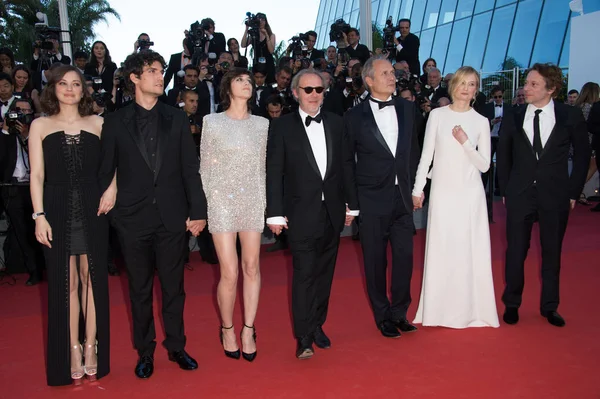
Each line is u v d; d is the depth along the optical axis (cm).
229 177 350
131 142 330
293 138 359
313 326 364
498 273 551
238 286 532
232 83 352
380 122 392
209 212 353
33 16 2367
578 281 511
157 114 341
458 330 405
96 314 337
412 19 2209
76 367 340
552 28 1484
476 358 354
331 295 498
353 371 342
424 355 362
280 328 421
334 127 369
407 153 391
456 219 405
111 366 362
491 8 1755
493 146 790
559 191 406
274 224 355
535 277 528
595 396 301
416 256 626
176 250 346
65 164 328
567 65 1396
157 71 331
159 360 369
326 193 364
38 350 395
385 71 385
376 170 388
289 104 691
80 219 332
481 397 304
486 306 409
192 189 344
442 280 409
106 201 333
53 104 332
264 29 876
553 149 405
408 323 405
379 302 400
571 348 365
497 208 884
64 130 331
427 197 763
